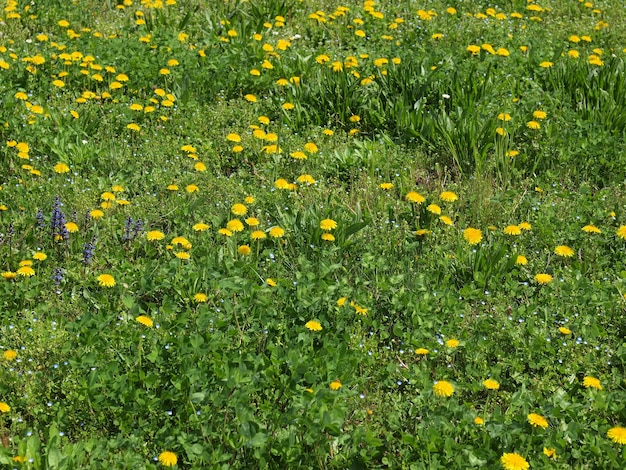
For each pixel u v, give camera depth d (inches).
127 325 166.1
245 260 193.8
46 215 205.8
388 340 174.4
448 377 162.2
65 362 155.6
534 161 246.2
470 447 140.2
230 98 280.8
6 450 132.7
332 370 157.2
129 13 342.0
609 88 278.4
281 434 142.8
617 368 167.2
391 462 140.7
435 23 347.6
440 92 270.8
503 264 194.4
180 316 168.2
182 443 137.9
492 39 331.6
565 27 358.3
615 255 204.1
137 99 267.4
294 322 172.4
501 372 165.0
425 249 201.9
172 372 153.9
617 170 241.3
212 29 323.6
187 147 236.7
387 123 267.6
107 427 147.0
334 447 142.7
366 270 192.4
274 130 257.8
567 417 150.8
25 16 326.3
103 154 235.6
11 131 241.1
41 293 178.9
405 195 227.6
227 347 161.9
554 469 138.1
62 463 131.9
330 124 266.8
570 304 181.3
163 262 195.5
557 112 263.3
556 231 211.2
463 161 246.5
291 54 308.5
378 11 359.6
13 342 162.2
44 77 271.4
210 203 218.1
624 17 377.4
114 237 202.1
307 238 202.4
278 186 215.6
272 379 151.9
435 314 175.0
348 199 223.9
